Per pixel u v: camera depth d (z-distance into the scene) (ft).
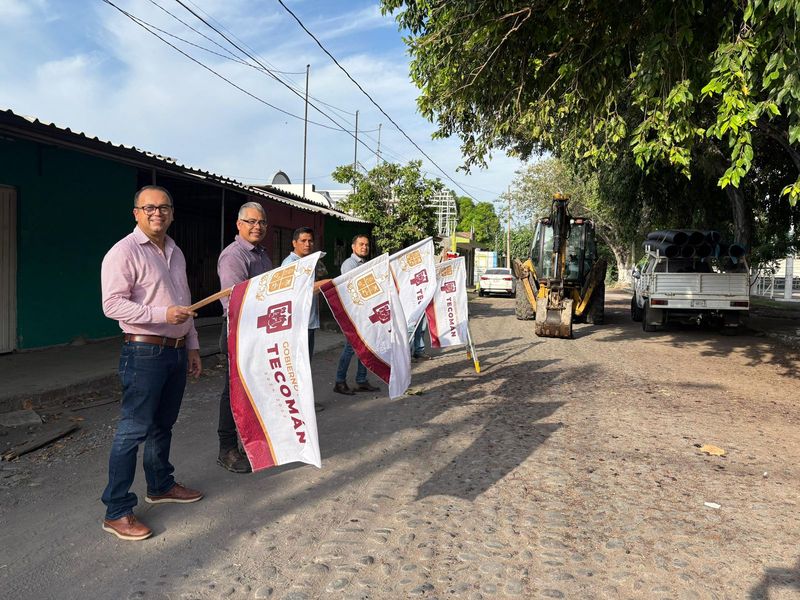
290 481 14.02
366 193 56.65
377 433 17.95
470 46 25.66
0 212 26.04
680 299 45.21
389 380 14.87
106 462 14.97
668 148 22.67
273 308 11.59
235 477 14.20
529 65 28.63
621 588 9.54
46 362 24.94
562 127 35.29
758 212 62.44
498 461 15.56
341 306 14.28
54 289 28.71
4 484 13.50
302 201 52.80
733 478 14.60
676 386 25.93
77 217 29.84
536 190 130.41
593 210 107.65
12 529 11.31
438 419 19.61
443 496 13.21
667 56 21.52
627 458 15.96
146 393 11.06
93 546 10.70
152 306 11.04
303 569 10.01
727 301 44.57
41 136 21.84
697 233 45.96
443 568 10.09
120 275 10.86
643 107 23.54
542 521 11.98
